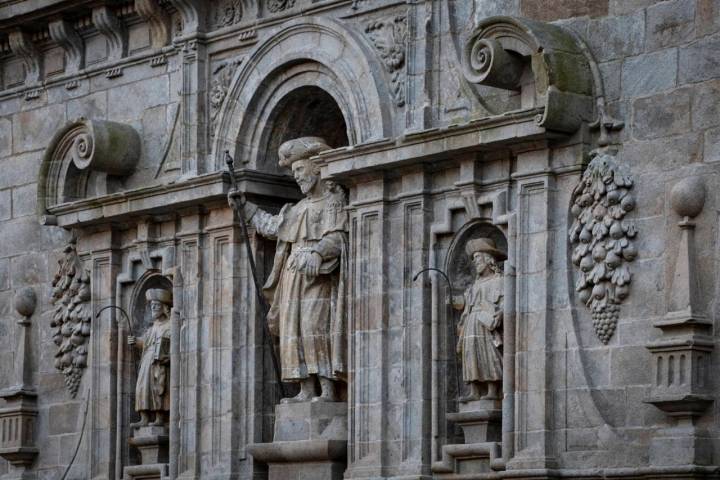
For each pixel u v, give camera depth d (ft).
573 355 160.15
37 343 206.59
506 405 163.84
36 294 206.90
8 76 211.82
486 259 168.55
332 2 181.16
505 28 163.43
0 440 207.62
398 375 172.86
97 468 198.18
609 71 160.97
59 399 203.62
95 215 197.06
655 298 156.25
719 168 153.79
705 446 151.84
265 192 187.21
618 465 156.25
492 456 164.96
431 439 170.30
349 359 176.35
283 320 181.47
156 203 191.93
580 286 160.25
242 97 188.03
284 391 184.85
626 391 156.97
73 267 202.18
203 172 190.90
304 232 180.55
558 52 160.76
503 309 165.68
